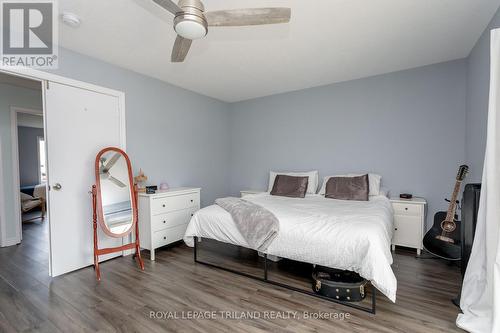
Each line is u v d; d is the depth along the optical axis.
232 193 4.97
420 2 1.84
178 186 3.83
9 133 3.37
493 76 1.50
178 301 1.95
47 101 2.37
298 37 2.36
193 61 2.89
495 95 1.49
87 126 2.68
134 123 3.18
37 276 2.41
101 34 2.26
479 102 2.43
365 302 1.90
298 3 1.83
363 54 2.76
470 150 2.71
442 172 3.08
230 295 2.04
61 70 2.48
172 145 3.73
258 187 4.62
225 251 3.12
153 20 2.05
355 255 1.76
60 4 1.82
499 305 1.32
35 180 7.04
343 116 3.72
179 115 3.85
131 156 3.14
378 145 3.47
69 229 2.53
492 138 1.49
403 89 3.28
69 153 2.53
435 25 2.17
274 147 4.41
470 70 2.73
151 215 2.85
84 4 1.83
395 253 2.97
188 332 1.58
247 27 2.18
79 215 2.61
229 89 4.04
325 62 2.97
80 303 1.92
